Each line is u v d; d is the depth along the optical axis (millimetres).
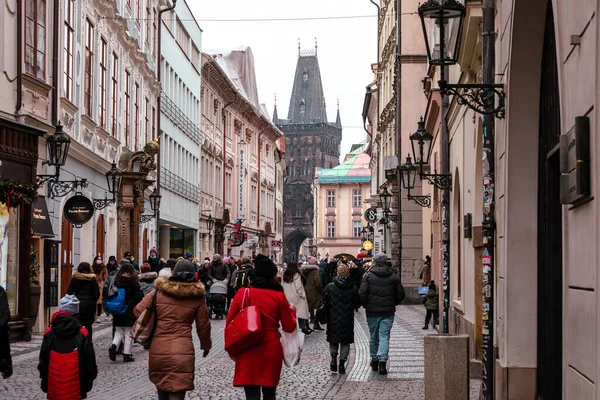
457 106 24344
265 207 104750
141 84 48156
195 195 67750
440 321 29906
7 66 25406
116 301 21500
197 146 69125
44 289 28734
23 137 26062
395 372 20125
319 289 32406
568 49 8422
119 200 41375
